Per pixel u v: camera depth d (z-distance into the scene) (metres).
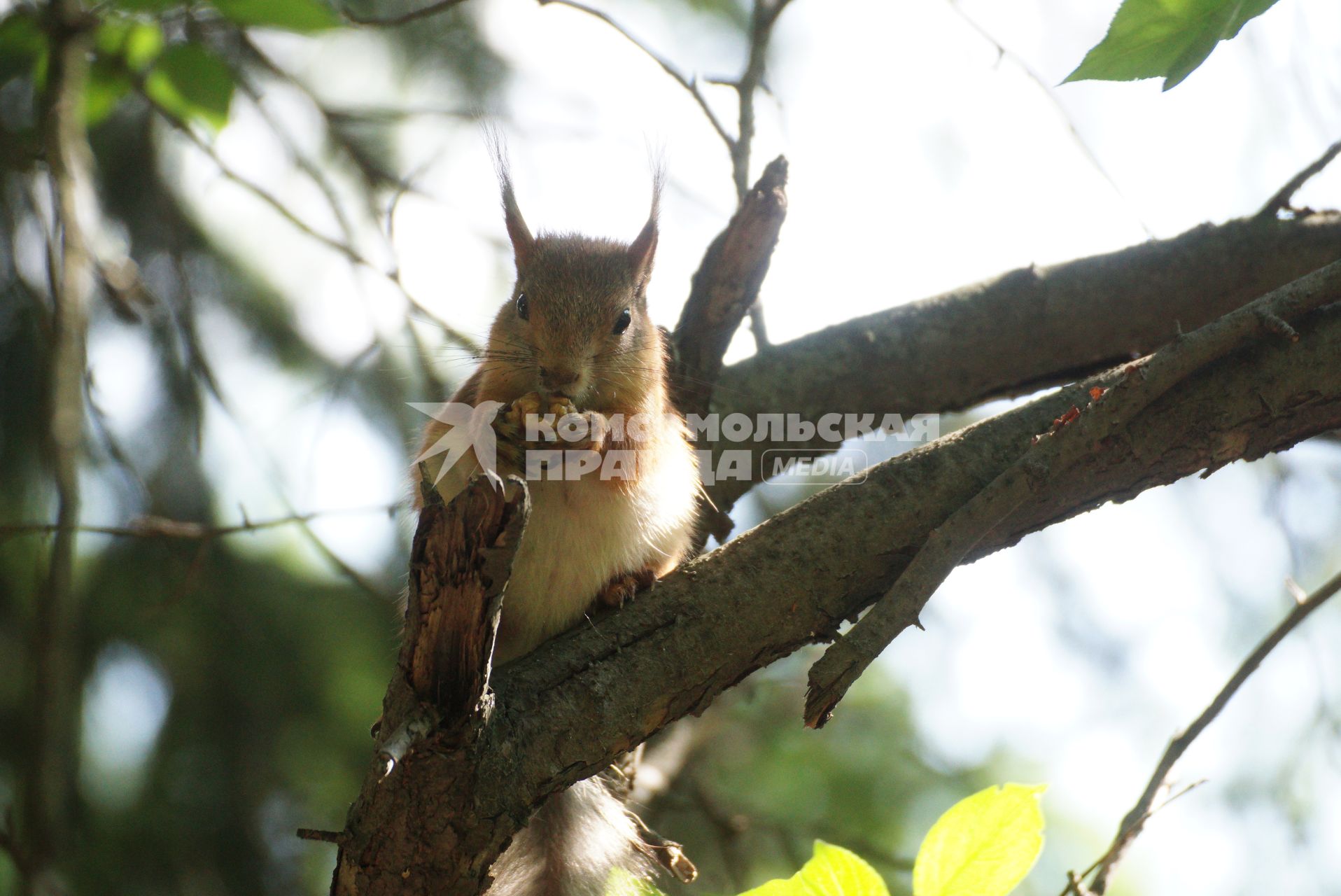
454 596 5.73
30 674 6.99
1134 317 10.59
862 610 7.27
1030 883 14.65
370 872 6.23
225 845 11.92
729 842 10.98
